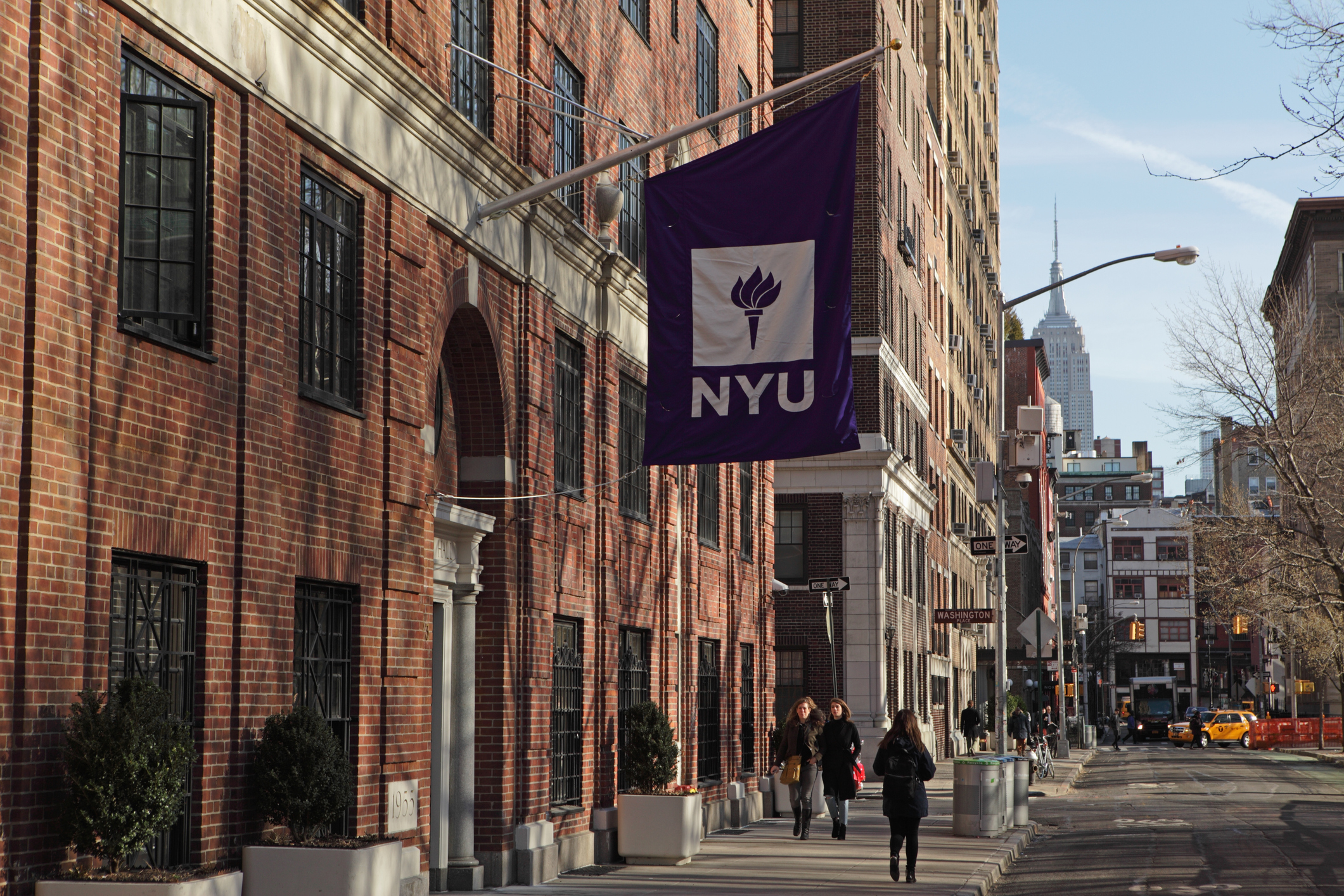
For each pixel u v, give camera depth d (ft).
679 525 78.18
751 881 56.59
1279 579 152.25
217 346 35.96
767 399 48.37
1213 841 77.66
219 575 35.78
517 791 55.88
